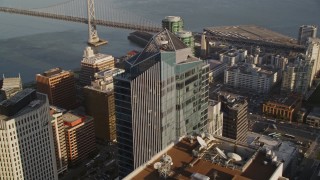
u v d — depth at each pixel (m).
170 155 104.12
